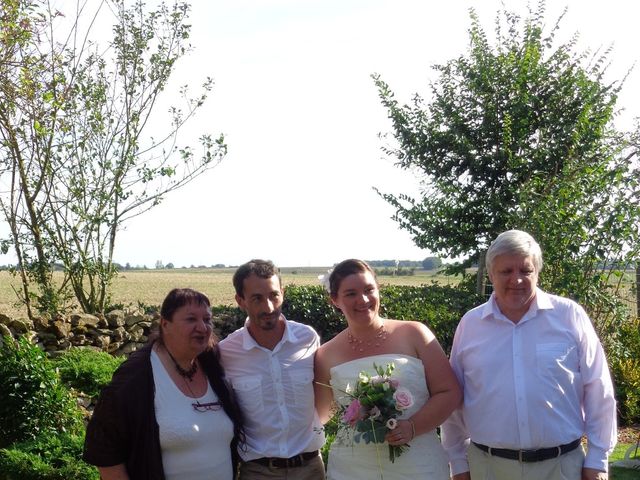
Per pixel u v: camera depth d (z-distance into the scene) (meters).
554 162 10.95
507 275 3.78
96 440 3.56
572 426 3.76
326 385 3.96
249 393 3.98
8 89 8.69
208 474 3.61
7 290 21.50
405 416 3.76
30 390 6.32
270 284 3.94
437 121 11.95
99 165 10.95
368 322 3.85
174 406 3.61
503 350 3.86
